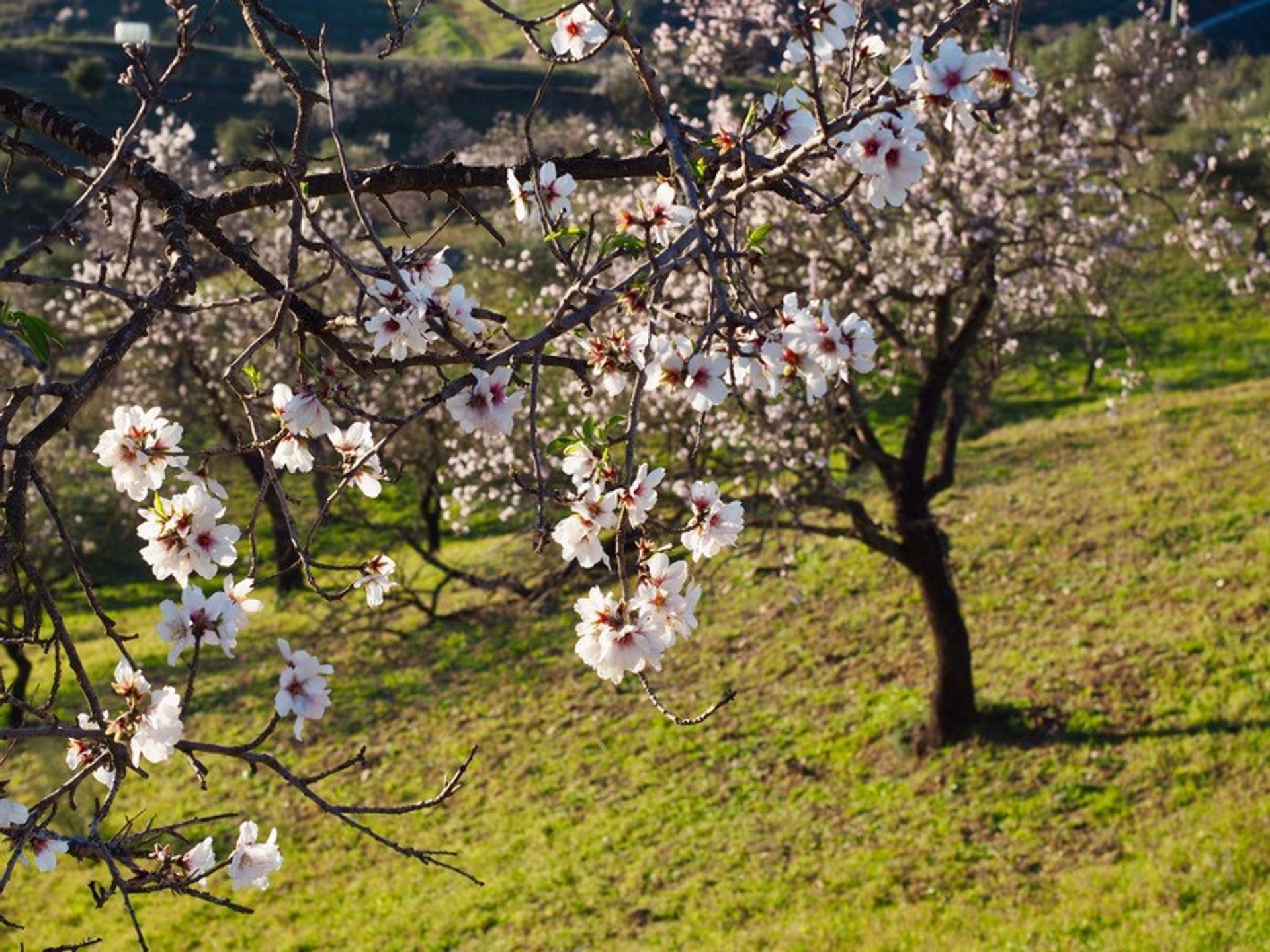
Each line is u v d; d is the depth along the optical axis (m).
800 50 2.88
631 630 2.65
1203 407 28.55
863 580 23.70
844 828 17.45
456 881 18.30
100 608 2.53
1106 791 16.48
